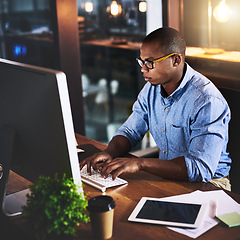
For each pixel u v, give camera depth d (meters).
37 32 5.20
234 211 1.42
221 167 1.90
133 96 8.16
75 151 1.26
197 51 3.33
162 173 1.69
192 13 3.40
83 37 5.12
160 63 1.80
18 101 1.35
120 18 4.93
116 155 1.97
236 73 2.97
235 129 2.12
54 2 3.14
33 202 1.15
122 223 1.37
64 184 1.19
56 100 1.21
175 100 1.90
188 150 1.89
